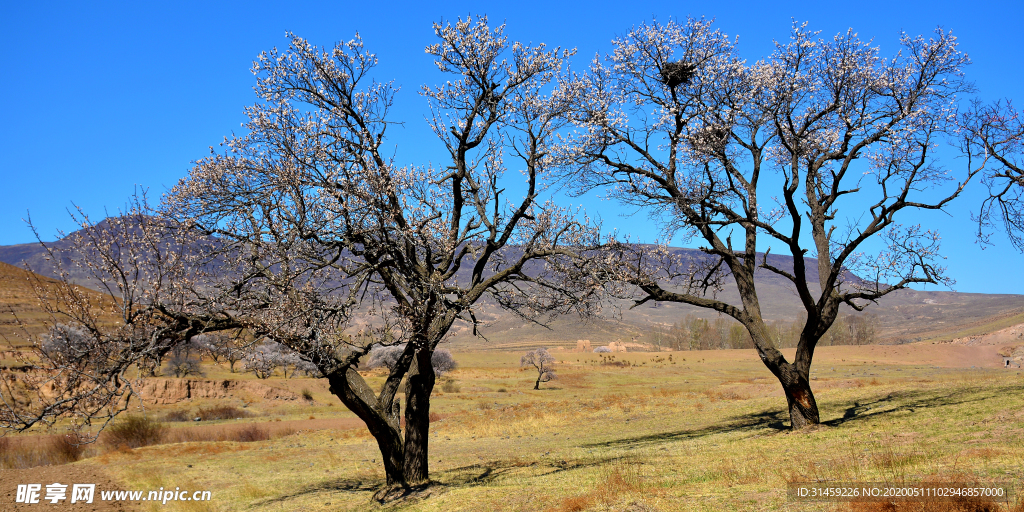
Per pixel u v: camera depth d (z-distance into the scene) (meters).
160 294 9.35
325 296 11.23
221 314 10.53
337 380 12.02
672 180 15.56
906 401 17.58
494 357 137.00
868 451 10.53
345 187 11.01
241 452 24.05
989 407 13.10
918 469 8.17
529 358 74.69
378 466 19.45
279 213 10.55
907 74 14.41
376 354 67.12
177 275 9.57
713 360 103.00
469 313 12.62
